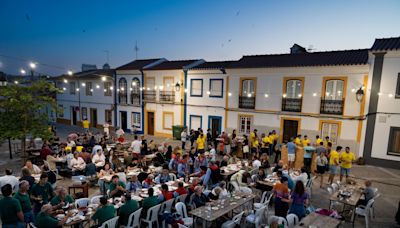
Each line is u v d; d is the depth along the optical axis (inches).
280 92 696.4
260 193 413.1
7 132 485.1
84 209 275.1
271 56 788.6
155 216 290.4
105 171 398.3
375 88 581.3
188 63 901.8
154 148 581.9
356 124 606.9
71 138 625.9
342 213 348.2
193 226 293.1
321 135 652.7
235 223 271.4
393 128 572.4
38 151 582.9
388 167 580.4
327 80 635.5
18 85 525.0
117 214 291.6
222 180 414.9
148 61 1042.1
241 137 704.4
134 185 345.4
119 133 780.0
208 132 740.7
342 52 691.4
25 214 253.8
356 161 609.0
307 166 528.4
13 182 322.3
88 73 1182.3
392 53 556.7
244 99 752.3
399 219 321.7
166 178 385.7
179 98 874.1
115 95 1039.0
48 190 294.7
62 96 1254.3
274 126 713.0
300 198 284.7
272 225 228.5
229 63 836.0
